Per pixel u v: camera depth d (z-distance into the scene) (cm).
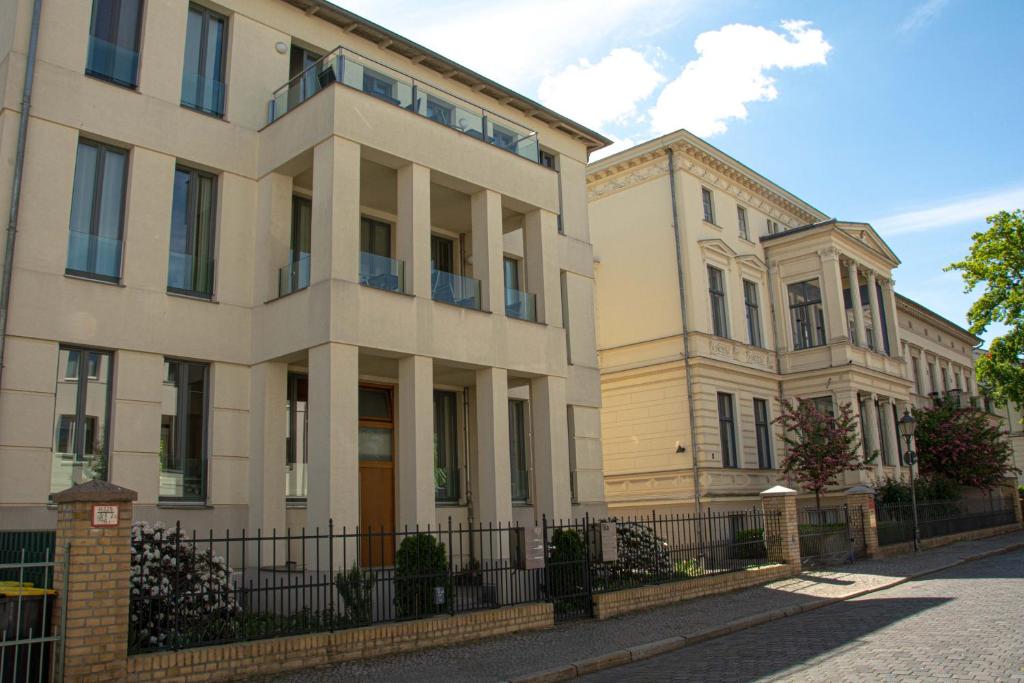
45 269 1230
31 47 1250
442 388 1853
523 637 1159
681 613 1362
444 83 1823
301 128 1441
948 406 3500
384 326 1388
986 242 3177
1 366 1160
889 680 816
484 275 1616
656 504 2658
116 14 1383
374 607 1246
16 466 1163
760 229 3231
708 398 2666
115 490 820
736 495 2659
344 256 1352
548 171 1802
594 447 2002
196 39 1488
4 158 1206
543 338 1698
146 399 1317
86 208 1309
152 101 1392
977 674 823
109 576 803
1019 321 3089
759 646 1086
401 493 1420
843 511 2262
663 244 2795
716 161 2920
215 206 1470
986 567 1997
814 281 3098
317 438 1300
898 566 2002
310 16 1623
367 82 1462
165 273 1372
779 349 3119
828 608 1438
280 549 1370
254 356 1448
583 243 2117
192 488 1363
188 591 941
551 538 1523
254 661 901
